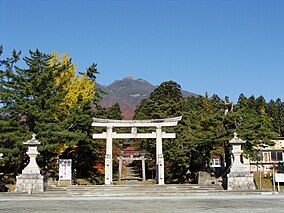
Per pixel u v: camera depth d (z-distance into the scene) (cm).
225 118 2744
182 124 3666
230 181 2122
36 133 2427
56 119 2697
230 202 1455
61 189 2172
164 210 1162
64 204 1414
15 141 2359
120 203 1449
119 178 3994
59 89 2867
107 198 1752
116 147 4253
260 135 2716
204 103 4819
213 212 1095
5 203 1470
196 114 3622
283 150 4394
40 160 2511
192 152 3131
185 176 3384
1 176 2561
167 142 3381
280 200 1544
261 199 1602
